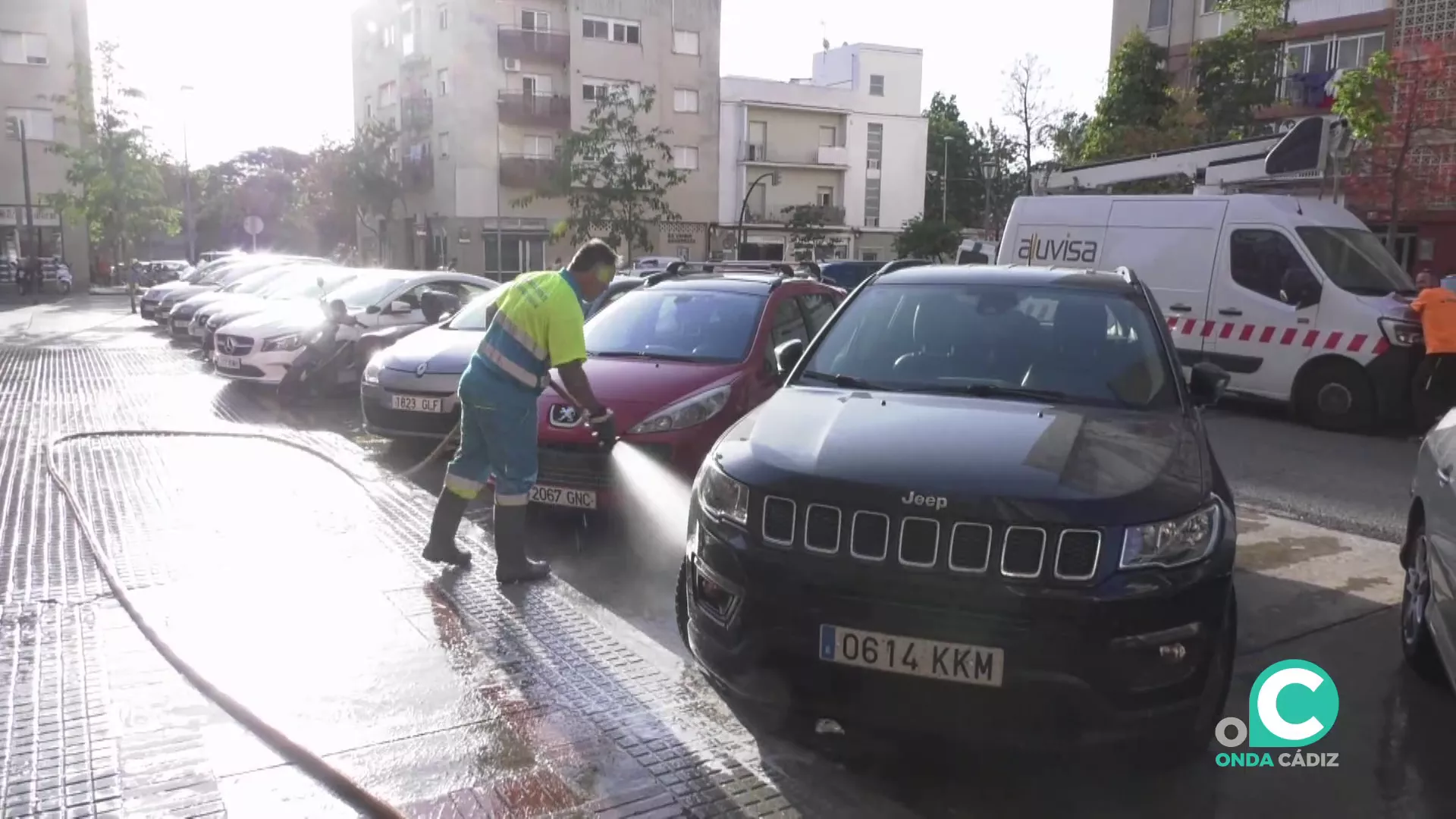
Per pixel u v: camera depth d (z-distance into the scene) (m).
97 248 45.00
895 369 4.63
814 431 3.86
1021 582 3.17
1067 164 31.95
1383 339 10.73
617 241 39.66
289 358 11.40
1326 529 7.03
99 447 8.40
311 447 8.54
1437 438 4.51
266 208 82.31
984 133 63.34
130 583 5.11
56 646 4.39
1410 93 17.70
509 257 45.00
